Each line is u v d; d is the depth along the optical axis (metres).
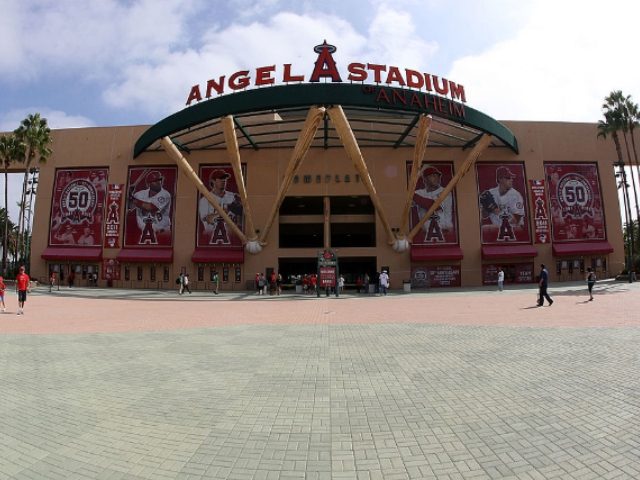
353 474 3.87
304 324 14.30
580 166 38.78
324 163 37.56
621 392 6.05
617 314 14.70
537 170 38.25
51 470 4.00
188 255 37.16
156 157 38.66
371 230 43.06
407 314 16.81
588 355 8.47
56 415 5.50
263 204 37.47
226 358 8.88
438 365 7.96
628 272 34.62
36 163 42.03
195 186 37.31
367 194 37.16
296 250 36.78
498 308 18.06
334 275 28.81
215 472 3.93
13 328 13.59
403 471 3.91
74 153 39.56
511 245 37.09
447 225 37.12
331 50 29.39
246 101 28.20
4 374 7.61
